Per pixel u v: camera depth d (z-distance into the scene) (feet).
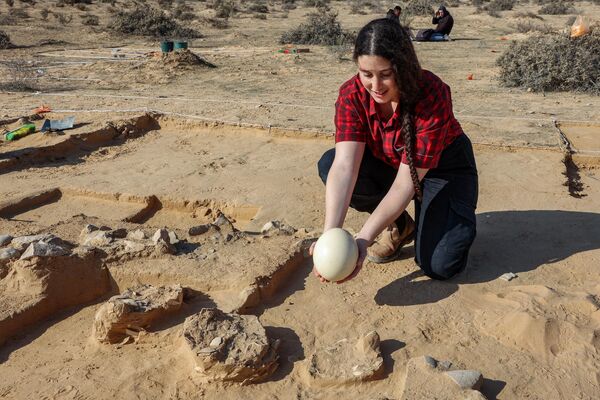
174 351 11.53
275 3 142.31
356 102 12.00
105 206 21.88
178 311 12.53
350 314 12.46
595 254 14.93
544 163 24.34
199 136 30.83
